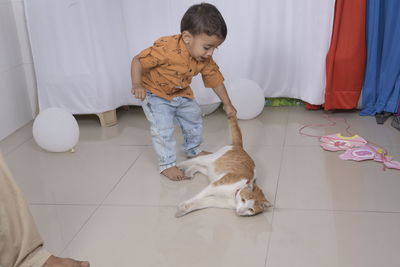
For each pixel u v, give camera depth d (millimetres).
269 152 1965
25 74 2498
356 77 2260
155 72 1690
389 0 2107
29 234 1157
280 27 2322
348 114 2352
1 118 2309
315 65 2271
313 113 2395
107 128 2375
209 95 2377
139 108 2621
